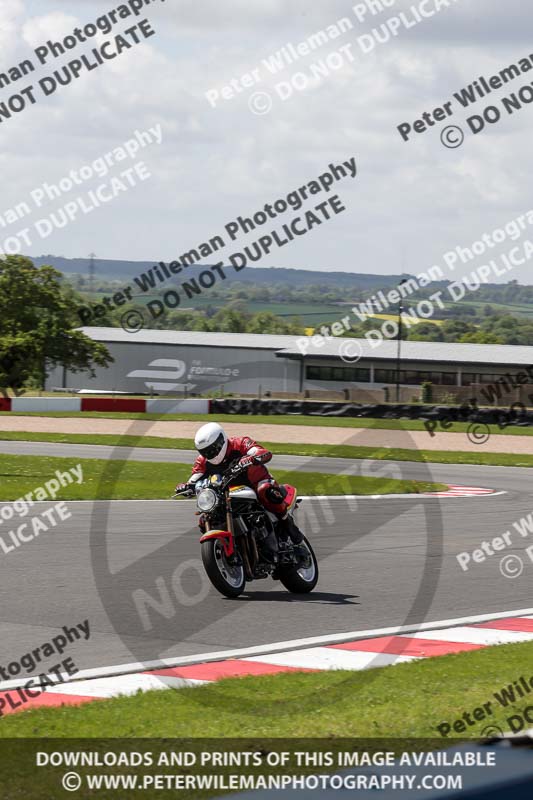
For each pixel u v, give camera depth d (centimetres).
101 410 14712
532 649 2441
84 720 1788
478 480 7456
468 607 3022
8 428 11281
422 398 19950
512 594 3259
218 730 1727
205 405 14725
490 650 2425
